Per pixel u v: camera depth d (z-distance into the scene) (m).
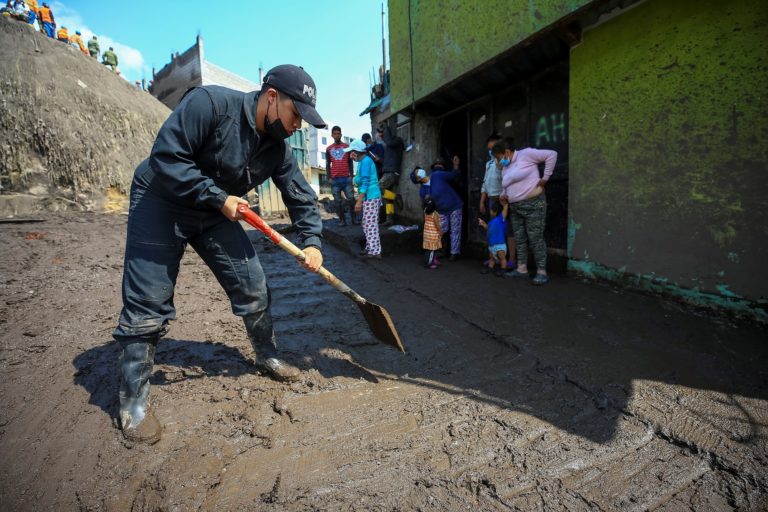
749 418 1.98
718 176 3.20
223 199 1.76
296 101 1.78
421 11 5.98
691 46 3.28
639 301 3.66
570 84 4.38
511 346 2.92
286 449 1.80
